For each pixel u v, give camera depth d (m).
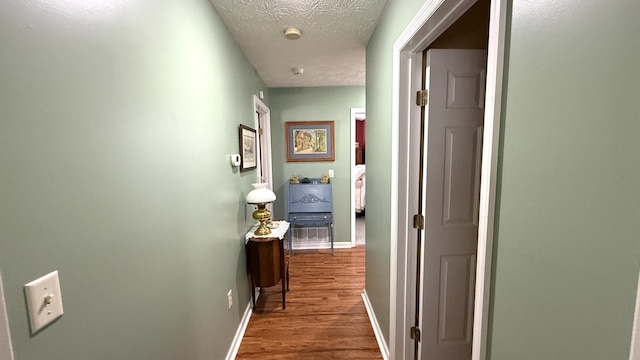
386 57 1.68
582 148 0.47
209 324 1.54
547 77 0.53
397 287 1.61
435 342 1.60
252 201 2.15
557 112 0.51
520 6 0.60
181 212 1.21
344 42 2.24
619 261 0.42
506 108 0.66
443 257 1.54
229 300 1.88
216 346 1.64
